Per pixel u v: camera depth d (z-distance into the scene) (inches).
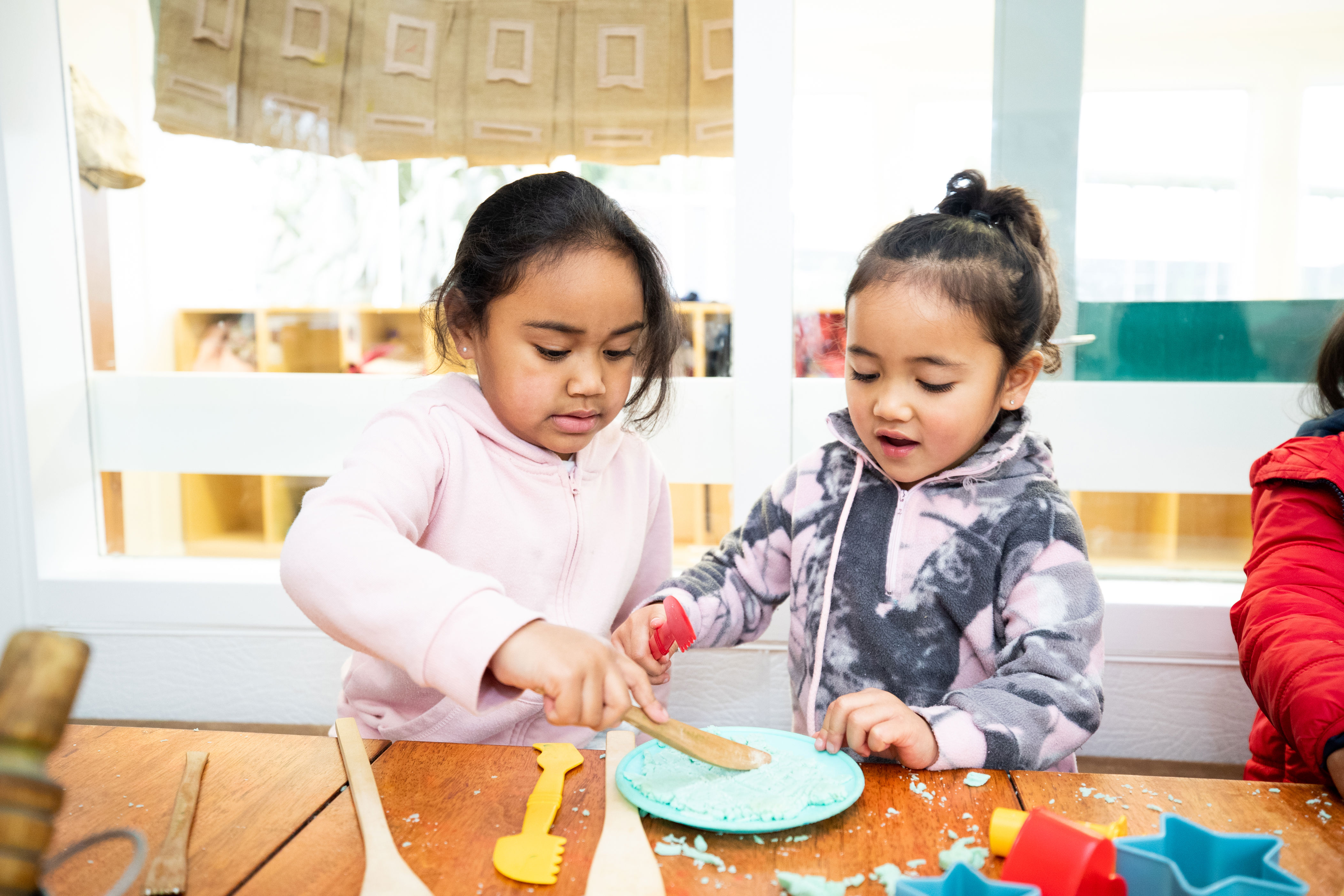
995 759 26.1
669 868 19.7
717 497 61.9
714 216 60.2
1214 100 55.4
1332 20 53.7
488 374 34.6
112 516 67.4
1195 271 56.7
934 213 36.0
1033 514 33.9
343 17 62.1
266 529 66.8
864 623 36.0
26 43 60.6
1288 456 35.3
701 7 59.0
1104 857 17.1
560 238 31.8
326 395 65.1
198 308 65.3
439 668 23.0
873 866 19.8
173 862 19.1
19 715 13.0
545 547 37.7
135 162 64.0
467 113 61.9
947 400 32.1
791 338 58.6
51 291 63.2
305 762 24.5
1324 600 30.7
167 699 62.9
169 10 62.8
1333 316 55.5
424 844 20.5
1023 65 56.4
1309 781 33.4
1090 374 57.9
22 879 12.7
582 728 38.5
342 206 63.6
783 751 26.0
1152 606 54.6
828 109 58.2
